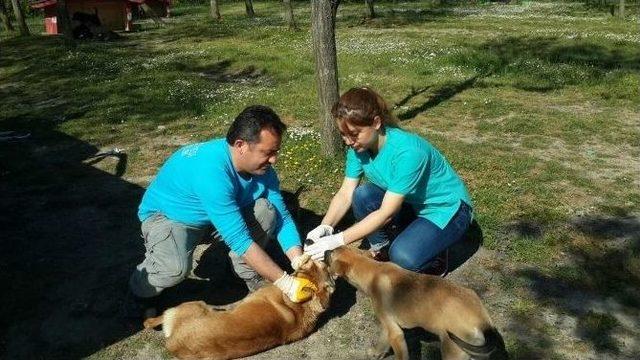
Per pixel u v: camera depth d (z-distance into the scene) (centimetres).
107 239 521
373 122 349
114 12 2889
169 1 3750
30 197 627
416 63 1347
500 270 440
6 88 1351
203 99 1072
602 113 894
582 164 669
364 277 336
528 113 895
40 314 406
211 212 343
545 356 347
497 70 1250
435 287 310
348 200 422
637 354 347
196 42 2102
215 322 334
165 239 362
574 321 378
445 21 2452
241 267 395
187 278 447
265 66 1437
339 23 2575
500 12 2945
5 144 837
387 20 2548
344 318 393
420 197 387
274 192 394
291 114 930
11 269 470
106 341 376
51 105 1103
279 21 2823
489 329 289
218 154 346
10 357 363
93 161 745
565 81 1123
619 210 534
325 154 678
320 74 648
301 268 362
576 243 474
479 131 813
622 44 1570
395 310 321
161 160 738
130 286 387
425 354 353
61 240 521
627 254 453
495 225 504
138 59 1673
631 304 394
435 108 946
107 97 1127
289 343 367
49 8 2969
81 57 1748
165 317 352
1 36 2777
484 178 616
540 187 587
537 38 1738
